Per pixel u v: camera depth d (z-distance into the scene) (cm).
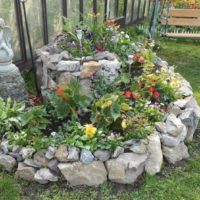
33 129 285
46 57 362
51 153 266
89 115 312
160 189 266
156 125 292
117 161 263
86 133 272
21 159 276
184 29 704
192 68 532
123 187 267
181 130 292
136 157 267
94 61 346
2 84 328
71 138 275
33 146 272
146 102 315
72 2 507
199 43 674
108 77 340
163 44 655
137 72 375
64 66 335
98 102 287
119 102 294
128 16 743
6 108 302
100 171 263
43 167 269
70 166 260
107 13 625
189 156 307
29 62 446
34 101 363
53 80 352
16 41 420
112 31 408
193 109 323
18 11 407
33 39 446
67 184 268
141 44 466
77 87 306
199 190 267
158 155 275
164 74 358
